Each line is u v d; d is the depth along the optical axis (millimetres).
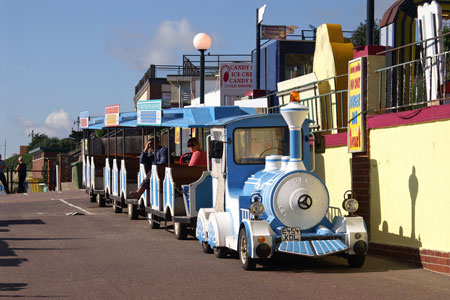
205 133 16656
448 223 9711
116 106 18734
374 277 9234
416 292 8125
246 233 9648
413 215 10539
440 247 9867
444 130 9852
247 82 26828
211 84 32625
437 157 9984
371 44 12391
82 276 9367
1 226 16547
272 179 9883
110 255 11461
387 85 12133
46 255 11484
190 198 13000
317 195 9734
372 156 11664
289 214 9641
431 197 10102
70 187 40500
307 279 9055
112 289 8414
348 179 12477
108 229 15781
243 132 11062
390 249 11008
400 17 15195
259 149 11078
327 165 13250
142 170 17125
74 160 47000
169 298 7844
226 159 10969
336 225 9859
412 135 10586
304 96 16531
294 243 9469
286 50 22797
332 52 15539
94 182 22438
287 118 10031
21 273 9648
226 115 13375
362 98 11867
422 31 13648
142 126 17375
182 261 10742
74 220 18078
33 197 29125
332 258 11117
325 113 15156
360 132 11812
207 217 11695
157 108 14445
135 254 11594
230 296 7914
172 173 13703
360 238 9695
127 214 19922
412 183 10570
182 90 37688
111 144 24391
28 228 16000
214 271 9742
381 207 11414
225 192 11070
